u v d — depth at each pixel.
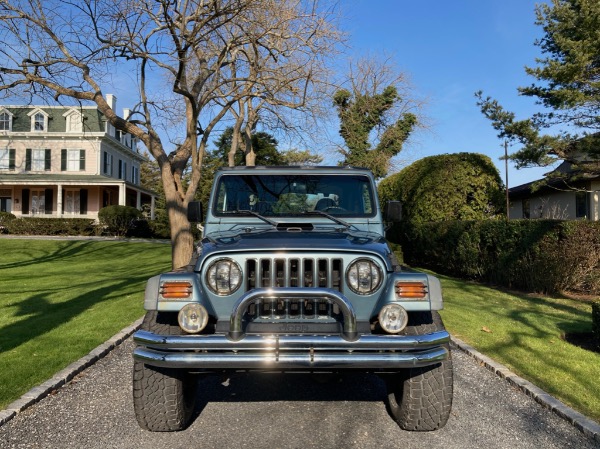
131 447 3.59
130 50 10.26
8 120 35.59
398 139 31.44
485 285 11.84
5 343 6.27
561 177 16.31
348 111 30.00
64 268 16.83
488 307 8.88
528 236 10.75
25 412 4.21
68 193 36.25
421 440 3.74
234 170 4.91
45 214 36.00
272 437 3.79
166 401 3.69
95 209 36.25
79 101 12.97
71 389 4.82
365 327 3.48
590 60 13.12
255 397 4.71
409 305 3.41
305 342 3.20
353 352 3.22
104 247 24.39
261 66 11.63
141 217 34.06
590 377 5.05
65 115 35.84
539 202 22.91
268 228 4.50
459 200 14.53
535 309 8.72
